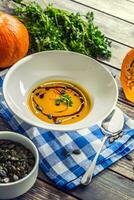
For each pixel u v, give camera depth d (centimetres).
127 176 87
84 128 88
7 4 123
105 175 87
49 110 93
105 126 92
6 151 85
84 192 84
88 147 91
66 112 93
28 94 95
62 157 89
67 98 96
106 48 112
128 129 95
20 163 83
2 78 103
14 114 90
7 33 103
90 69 98
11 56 104
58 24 116
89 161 89
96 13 127
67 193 84
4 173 82
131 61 102
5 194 80
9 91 91
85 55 103
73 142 91
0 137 86
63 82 99
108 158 89
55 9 118
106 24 124
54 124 88
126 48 116
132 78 103
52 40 110
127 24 125
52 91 97
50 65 99
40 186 84
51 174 86
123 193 85
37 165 81
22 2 124
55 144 91
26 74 96
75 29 113
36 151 83
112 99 92
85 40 113
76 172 86
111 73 102
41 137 92
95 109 93
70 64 99
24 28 107
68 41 113
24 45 106
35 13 116
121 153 91
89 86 97
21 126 94
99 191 84
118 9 130
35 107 93
